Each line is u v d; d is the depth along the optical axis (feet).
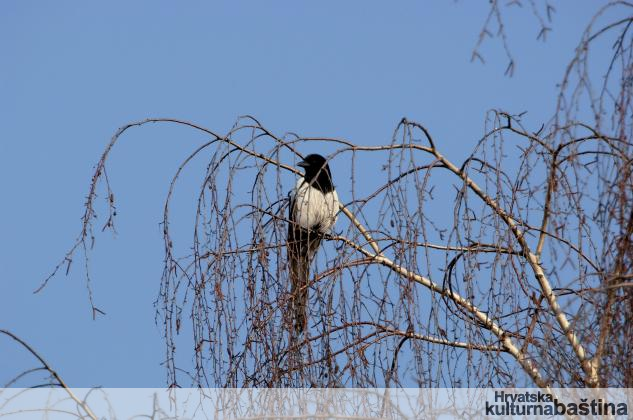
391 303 33.47
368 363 32.91
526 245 36.09
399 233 33.32
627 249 30.42
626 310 29.94
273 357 33.30
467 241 35.14
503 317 33.76
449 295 35.24
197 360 34.14
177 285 35.29
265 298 34.40
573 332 31.27
